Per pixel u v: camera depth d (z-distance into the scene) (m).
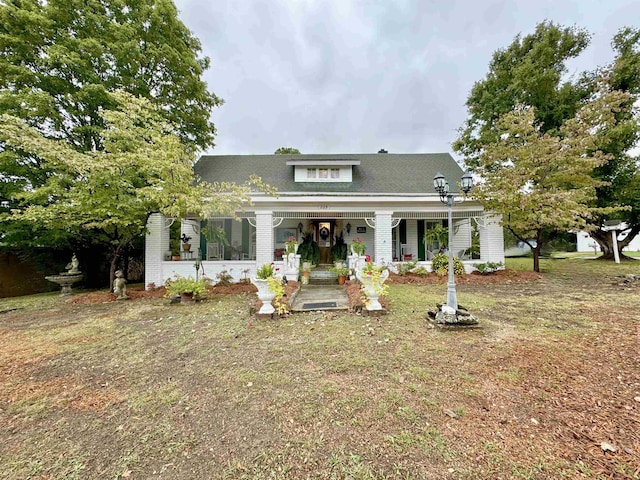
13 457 2.14
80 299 8.28
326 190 11.99
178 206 8.04
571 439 2.17
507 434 2.23
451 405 2.64
